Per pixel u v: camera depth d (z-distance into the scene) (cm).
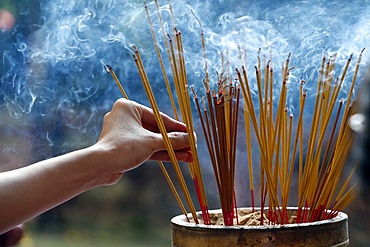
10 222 179
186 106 183
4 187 178
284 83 181
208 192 243
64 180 180
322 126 183
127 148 183
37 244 243
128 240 247
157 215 249
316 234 171
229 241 171
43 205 180
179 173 182
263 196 183
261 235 170
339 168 182
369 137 172
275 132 182
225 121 181
